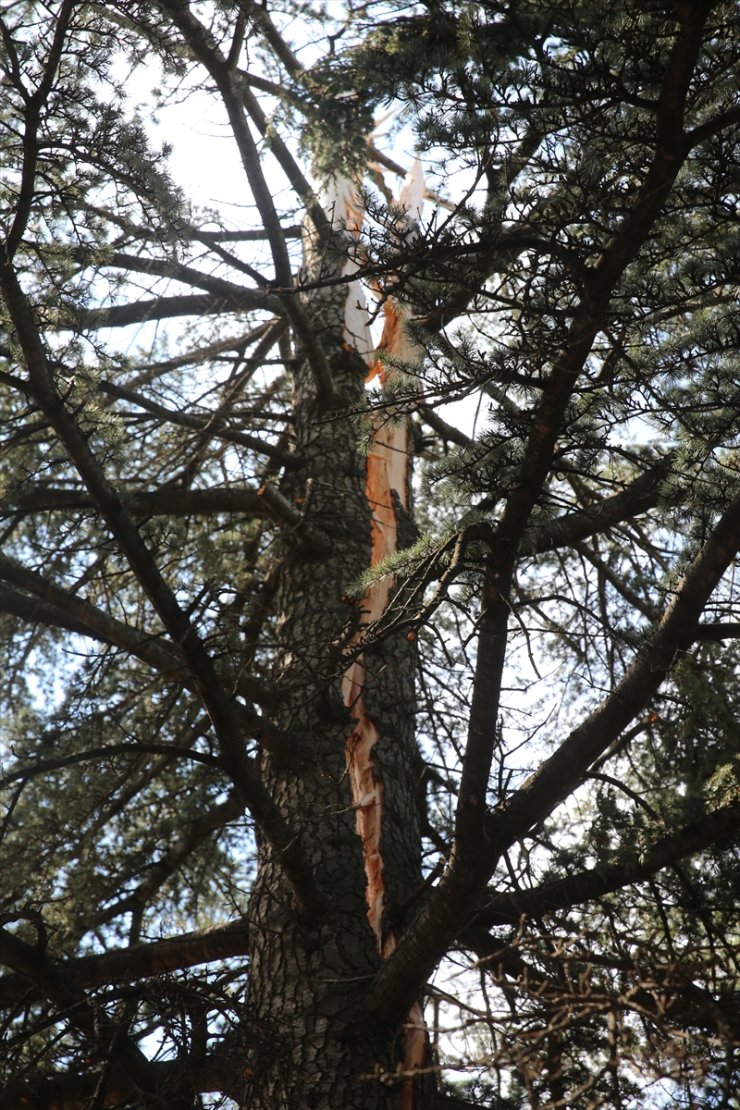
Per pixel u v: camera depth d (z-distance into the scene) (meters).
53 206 4.59
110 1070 4.89
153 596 4.55
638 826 5.40
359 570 6.51
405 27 4.03
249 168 5.54
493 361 4.03
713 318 4.48
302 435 7.17
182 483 7.89
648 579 7.14
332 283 4.01
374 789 5.81
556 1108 3.71
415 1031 5.07
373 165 7.12
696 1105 3.46
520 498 4.09
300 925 5.30
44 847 6.53
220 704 4.67
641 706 4.34
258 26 5.05
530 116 3.81
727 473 4.45
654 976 3.19
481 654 4.22
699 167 4.20
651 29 3.69
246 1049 4.90
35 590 5.50
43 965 4.96
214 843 7.49
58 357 4.65
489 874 4.41
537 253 3.94
